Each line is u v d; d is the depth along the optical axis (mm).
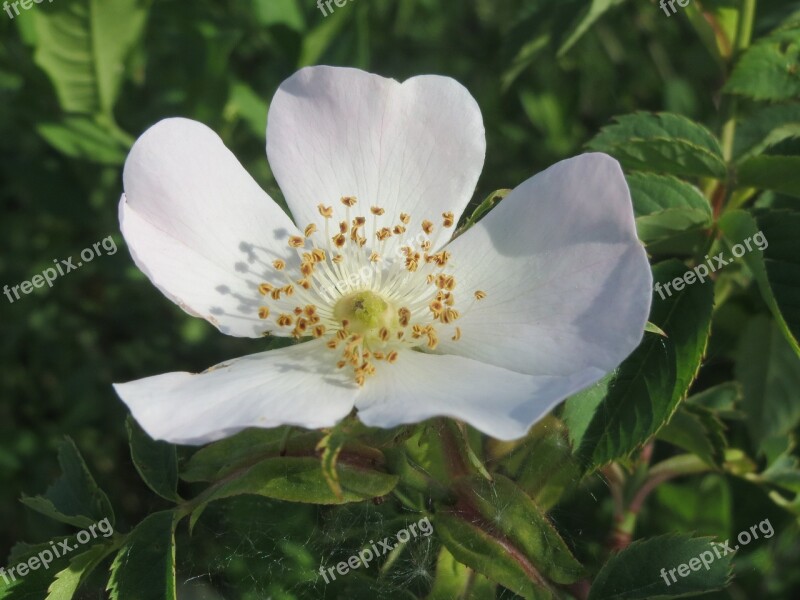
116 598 124
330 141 136
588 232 124
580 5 176
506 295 128
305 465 123
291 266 136
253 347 194
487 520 125
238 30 200
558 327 124
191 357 209
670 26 219
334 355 130
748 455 166
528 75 216
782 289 139
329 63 195
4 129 212
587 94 221
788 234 141
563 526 144
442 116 134
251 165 203
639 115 150
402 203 136
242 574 143
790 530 173
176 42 201
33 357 213
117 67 190
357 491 122
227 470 126
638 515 174
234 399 120
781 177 143
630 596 126
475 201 185
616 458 129
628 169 150
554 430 132
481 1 233
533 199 128
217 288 133
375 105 134
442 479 128
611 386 132
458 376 125
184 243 132
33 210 217
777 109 161
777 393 163
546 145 212
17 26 199
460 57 229
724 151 159
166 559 125
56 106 197
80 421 206
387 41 230
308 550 142
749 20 155
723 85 157
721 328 167
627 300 121
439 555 132
